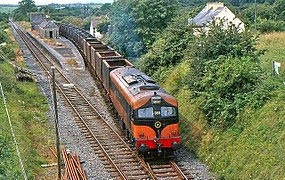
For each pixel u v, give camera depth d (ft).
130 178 56.95
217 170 58.03
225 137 61.62
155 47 107.34
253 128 57.72
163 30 121.39
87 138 74.33
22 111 85.76
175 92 87.86
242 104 62.18
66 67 140.26
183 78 82.69
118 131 78.02
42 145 70.18
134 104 62.80
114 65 100.01
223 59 68.90
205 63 70.49
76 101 98.99
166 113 63.21
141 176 57.72
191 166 60.85
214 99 65.26
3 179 49.37
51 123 82.38
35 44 208.64
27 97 97.66
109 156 64.34
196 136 68.54
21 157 60.08
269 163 50.70
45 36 230.07
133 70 82.12
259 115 58.65
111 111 91.35
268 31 133.49
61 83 117.50
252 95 61.82
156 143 62.69
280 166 48.96
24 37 250.78
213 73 67.62
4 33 233.35
